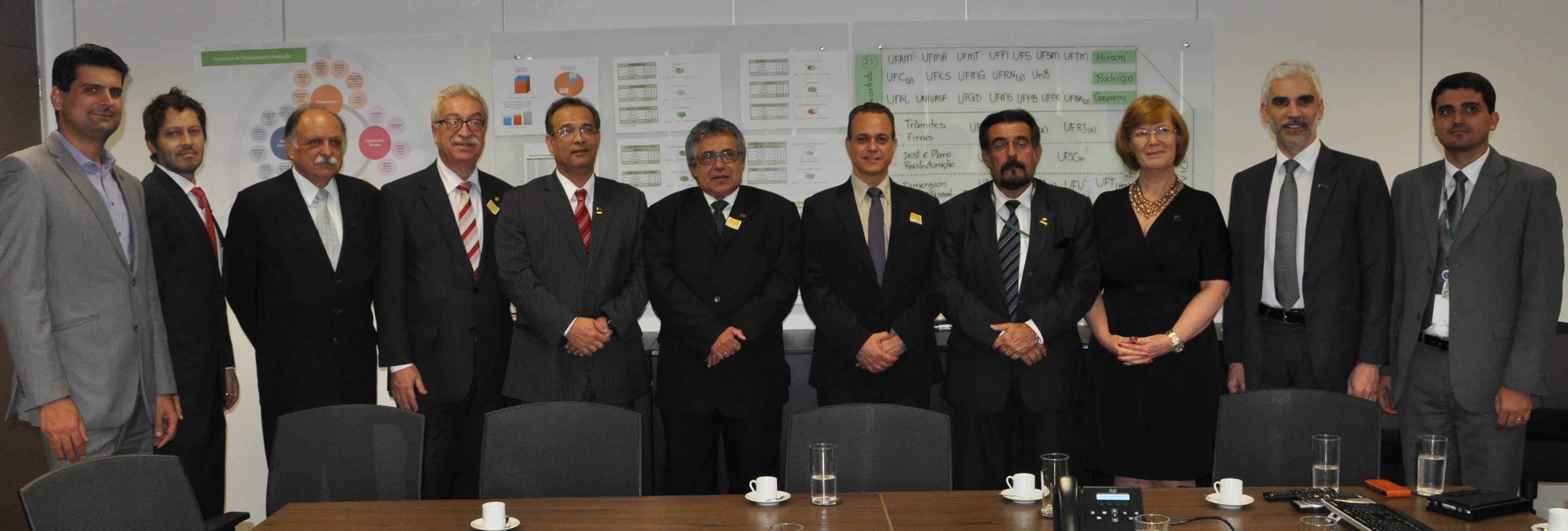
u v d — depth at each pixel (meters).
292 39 4.12
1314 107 3.07
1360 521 1.79
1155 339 3.00
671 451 3.17
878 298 3.08
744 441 3.12
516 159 4.13
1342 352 3.03
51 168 2.73
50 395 2.64
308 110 3.23
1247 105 4.05
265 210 3.17
